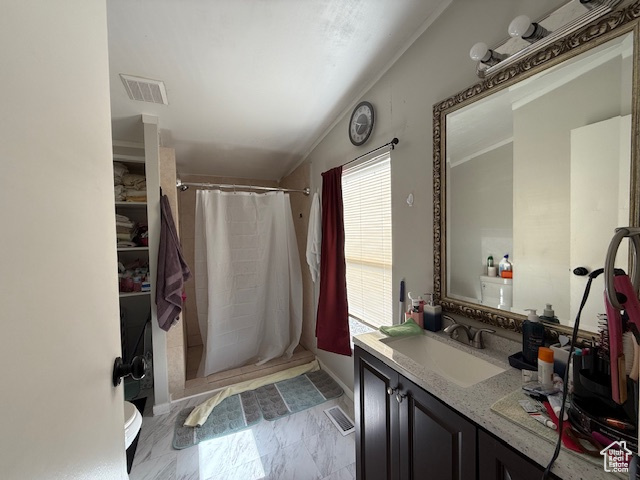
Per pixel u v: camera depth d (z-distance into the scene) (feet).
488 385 2.65
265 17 3.88
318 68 5.02
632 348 1.77
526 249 3.13
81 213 1.47
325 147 7.29
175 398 6.81
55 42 1.21
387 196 5.29
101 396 1.65
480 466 2.25
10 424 0.81
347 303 6.40
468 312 3.72
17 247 0.90
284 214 8.50
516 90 3.14
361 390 3.92
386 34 4.40
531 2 2.93
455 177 3.90
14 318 0.87
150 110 5.90
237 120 6.54
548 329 2.88
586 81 2.58
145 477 4.63
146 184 6.21
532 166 3.04
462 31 3.71
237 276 7.96
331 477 4.61
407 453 3.06
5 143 0.85
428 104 4.26
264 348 8.56
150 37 4.04
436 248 4.15
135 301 7.88
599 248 2.54
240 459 5.00
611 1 2.32
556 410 2.12
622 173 2.37
